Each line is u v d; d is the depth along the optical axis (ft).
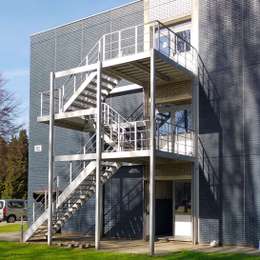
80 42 77.97
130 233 68.54
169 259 46.93
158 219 68.28
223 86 61.00
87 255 49.29
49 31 82.58
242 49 59.93
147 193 67.31
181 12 65.87
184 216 65.62
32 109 83.97
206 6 63.41
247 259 46.70
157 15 68.33
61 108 63.00
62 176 77.87
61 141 79.05
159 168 65.21
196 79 63.26
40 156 82.02
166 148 65.98
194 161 62.03
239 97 59.62
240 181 58.49
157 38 68.08
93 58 75.25
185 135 63.93
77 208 64.54
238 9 60.64
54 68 81.25
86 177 60.80
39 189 81.35
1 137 113.80
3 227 94.99
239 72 59.88
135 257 47.96
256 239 56.54
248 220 57.41
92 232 73.15
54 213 62.49
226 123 60.34
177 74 62.18
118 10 73.20
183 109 65.21
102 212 71.67
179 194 66.54
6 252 51.65
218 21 62.23
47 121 64.44
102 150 61.00
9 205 123.13
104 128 64.23
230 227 58.70
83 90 62.18
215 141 60.95
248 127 58.54
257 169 57.31
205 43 63.00
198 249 55.26
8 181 176.55
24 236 63.36
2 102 109.19
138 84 66.69
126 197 69.56
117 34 72.74
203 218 60.95
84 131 70.90
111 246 57.93
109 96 72.74
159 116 67.41
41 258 47.29
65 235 72.54
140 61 57.06
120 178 70.59
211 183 60.70
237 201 58.49
